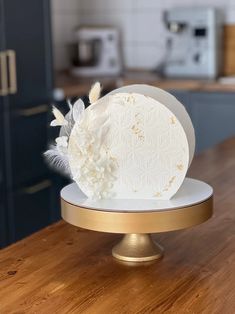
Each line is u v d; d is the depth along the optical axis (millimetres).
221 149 1673
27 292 826
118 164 910
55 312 768
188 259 937
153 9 3053
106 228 858
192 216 871
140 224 850
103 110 901
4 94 2227
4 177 2273
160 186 906
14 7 2240
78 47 2992
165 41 2910
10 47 2236
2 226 2287
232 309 772
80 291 827
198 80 2707
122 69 3162
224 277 871
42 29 2398
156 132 897
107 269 900
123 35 3146
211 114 2645
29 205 2422
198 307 778
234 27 2891
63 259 941
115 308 776
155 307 778
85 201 902
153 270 896
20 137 2332
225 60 2934
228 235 1038
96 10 3174
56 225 1097
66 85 2562
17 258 948
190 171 1427
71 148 898
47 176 2502
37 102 2402
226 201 1214
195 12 2801
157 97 920
